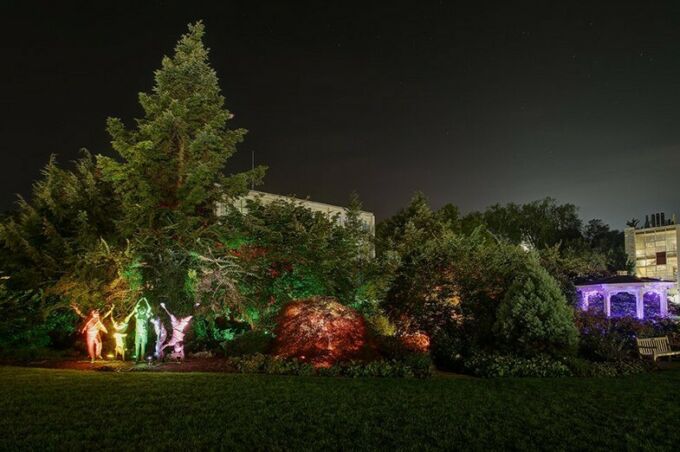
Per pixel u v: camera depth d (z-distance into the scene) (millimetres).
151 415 8938
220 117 20969
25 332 19234
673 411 9945
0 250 21938
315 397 10547
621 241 72312
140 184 19438
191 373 13539
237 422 8641
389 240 35188
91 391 10648
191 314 19312
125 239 21203
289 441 7809
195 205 21094
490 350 16828
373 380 12789
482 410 9797
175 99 20578
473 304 19141
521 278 17859
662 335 21562
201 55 21766
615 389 12039
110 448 7297
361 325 16312
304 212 24422
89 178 23203
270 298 20609
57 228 22531
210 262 19812
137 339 16578
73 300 19484
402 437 8094
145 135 20516
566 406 10219
